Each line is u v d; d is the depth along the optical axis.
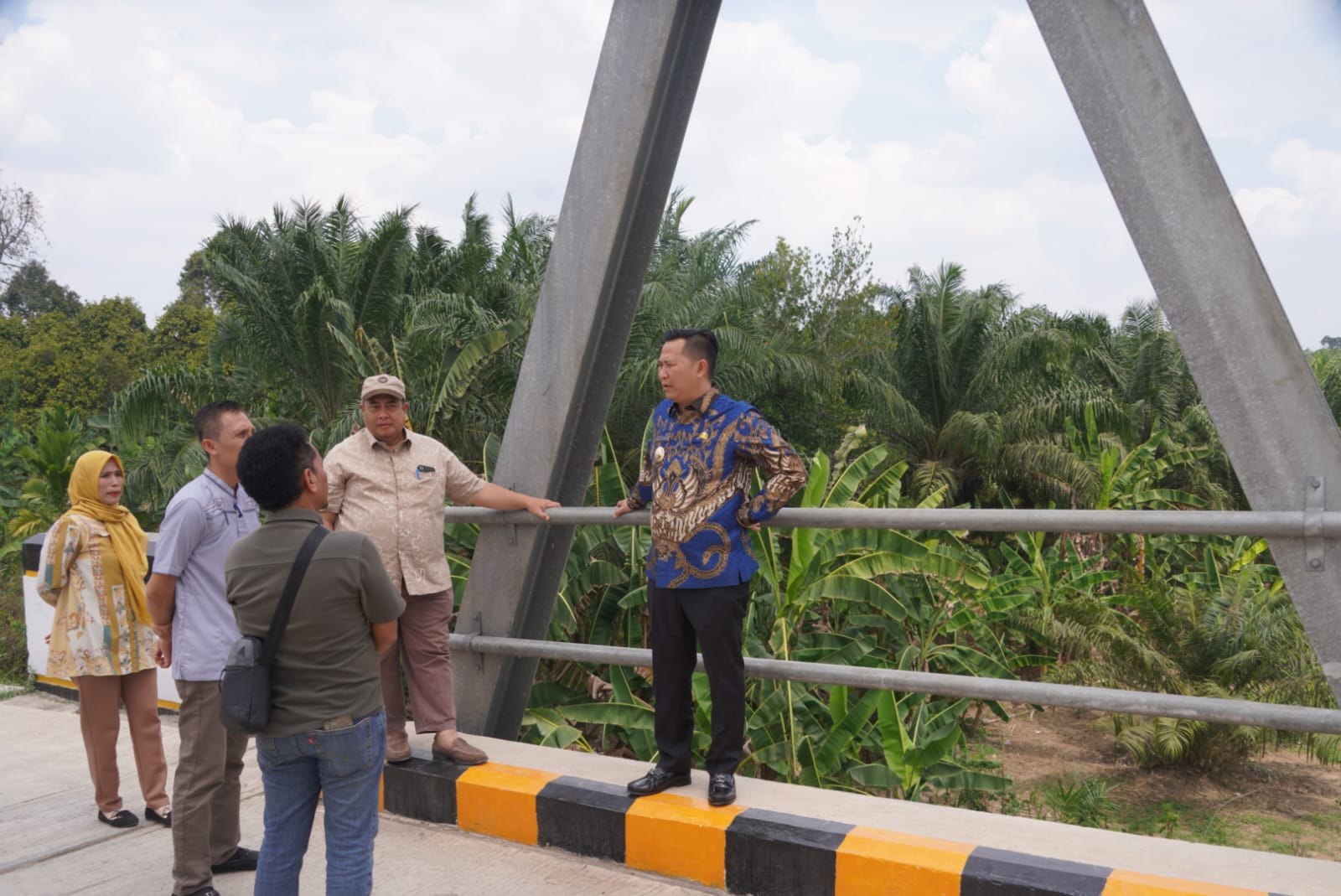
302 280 16.05
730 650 3.49
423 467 4.02
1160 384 25.66
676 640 3.59
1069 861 3.01
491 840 3.85
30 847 4.04
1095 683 11.16
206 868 3.42
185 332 41.31
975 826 3.33
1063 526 3.19
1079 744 11.88
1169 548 15.88
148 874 3.77
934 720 7.49
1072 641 11.22
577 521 4.11
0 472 20.94
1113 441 22.25
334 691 2.65
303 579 2.61
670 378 3.44
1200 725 10.57
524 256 19.36
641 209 4.30
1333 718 2.87
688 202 19.95
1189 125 3.04
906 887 3.05
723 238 19.94
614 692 6.37
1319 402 2.92
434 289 16.62
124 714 6.07
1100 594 14.26
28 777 4.93
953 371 22.95
